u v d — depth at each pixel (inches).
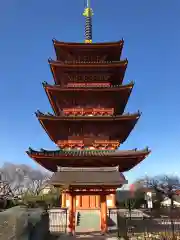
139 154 1478.8
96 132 1749.5
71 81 1925.4
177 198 3447.3
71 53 2012.8
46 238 1275.8
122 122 1716.3
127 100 1889.8
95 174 1422.2
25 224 865.5
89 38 2385.6
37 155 1483.8
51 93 1792.6
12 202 1786.4
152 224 1841.8
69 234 1433.3
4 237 728.3
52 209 1707.7
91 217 1673.2
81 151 1610.5
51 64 1840.6
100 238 1334.9
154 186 3292.3
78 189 1450.5
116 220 1710.1
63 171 1448.1
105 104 1849.2
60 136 1839.3
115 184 1341.0
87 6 2479.1
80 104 1845.5
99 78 1923.0
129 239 1302.9
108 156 1491.1
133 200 2913.4
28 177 3695.9
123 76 1978.3
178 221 1929.1
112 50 2003.0
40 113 1651.1
